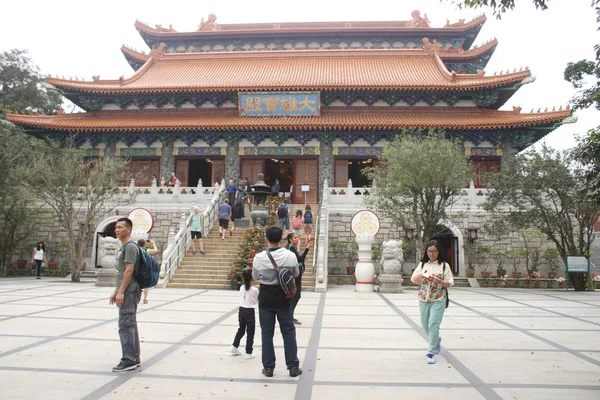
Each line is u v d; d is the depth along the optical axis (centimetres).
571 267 2277
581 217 2477
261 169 3609
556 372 723
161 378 673
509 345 920
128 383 646
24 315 1218
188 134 3603
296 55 4403
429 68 4103
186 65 4381
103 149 3669
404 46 4822
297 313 1356
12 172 2689
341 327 1116
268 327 700
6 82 5022
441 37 4769
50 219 2967
